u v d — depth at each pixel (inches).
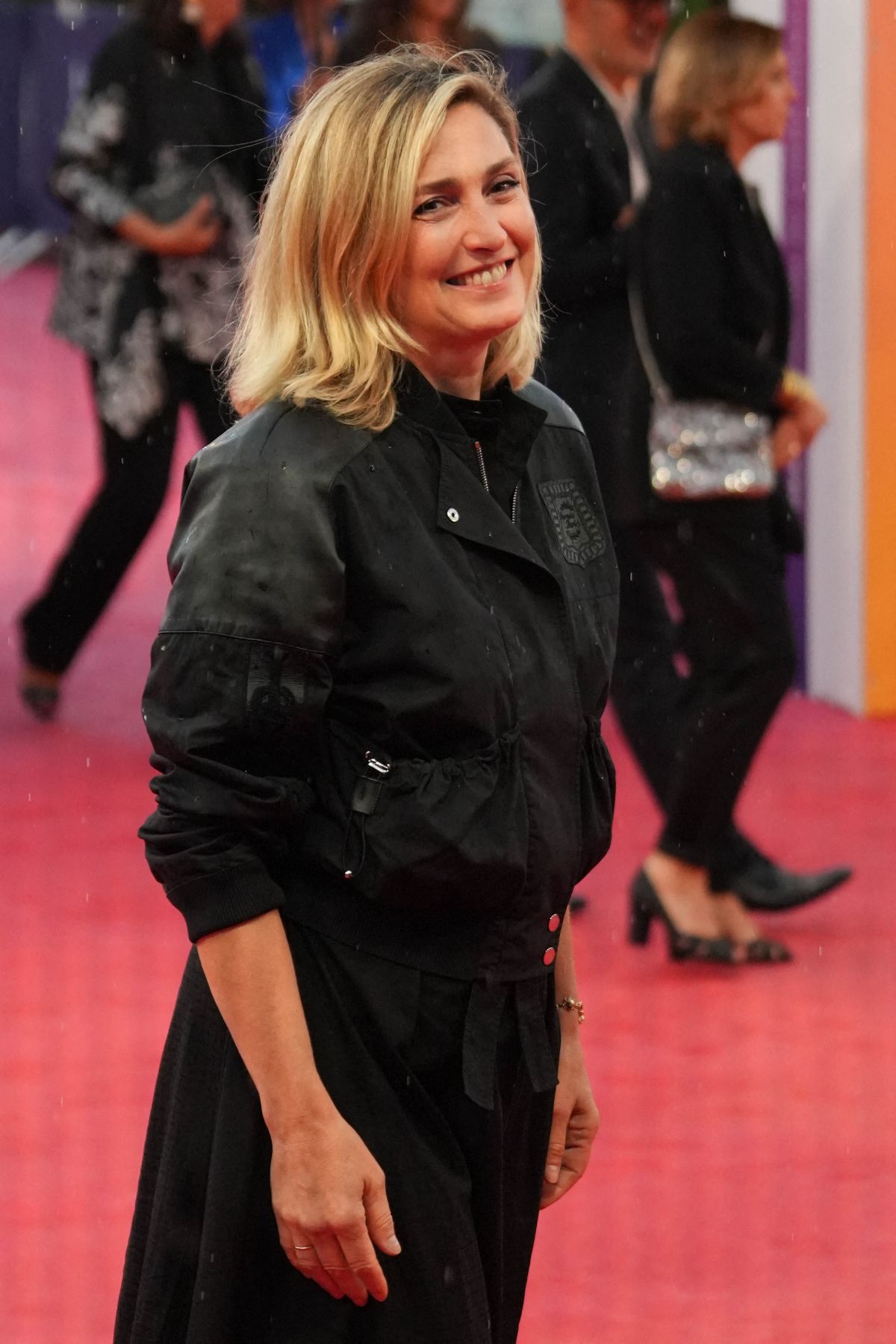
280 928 115.3
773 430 275.6
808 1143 223.0
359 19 318.7
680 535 269.7
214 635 113.2
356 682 116.2
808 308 433.1
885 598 424.8
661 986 272.4
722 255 267.4
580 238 306.8
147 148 364.8
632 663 303.0
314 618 113.2
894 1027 258.1
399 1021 117.4
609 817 127.1
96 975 270.8
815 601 444.1
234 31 370.9
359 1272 114.7
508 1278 129.2
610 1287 190.7
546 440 128.9
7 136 1112.8
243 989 114.3
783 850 334.6
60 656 399.5
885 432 420.5
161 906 300.4
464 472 118.6
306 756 116.1
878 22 402.9
